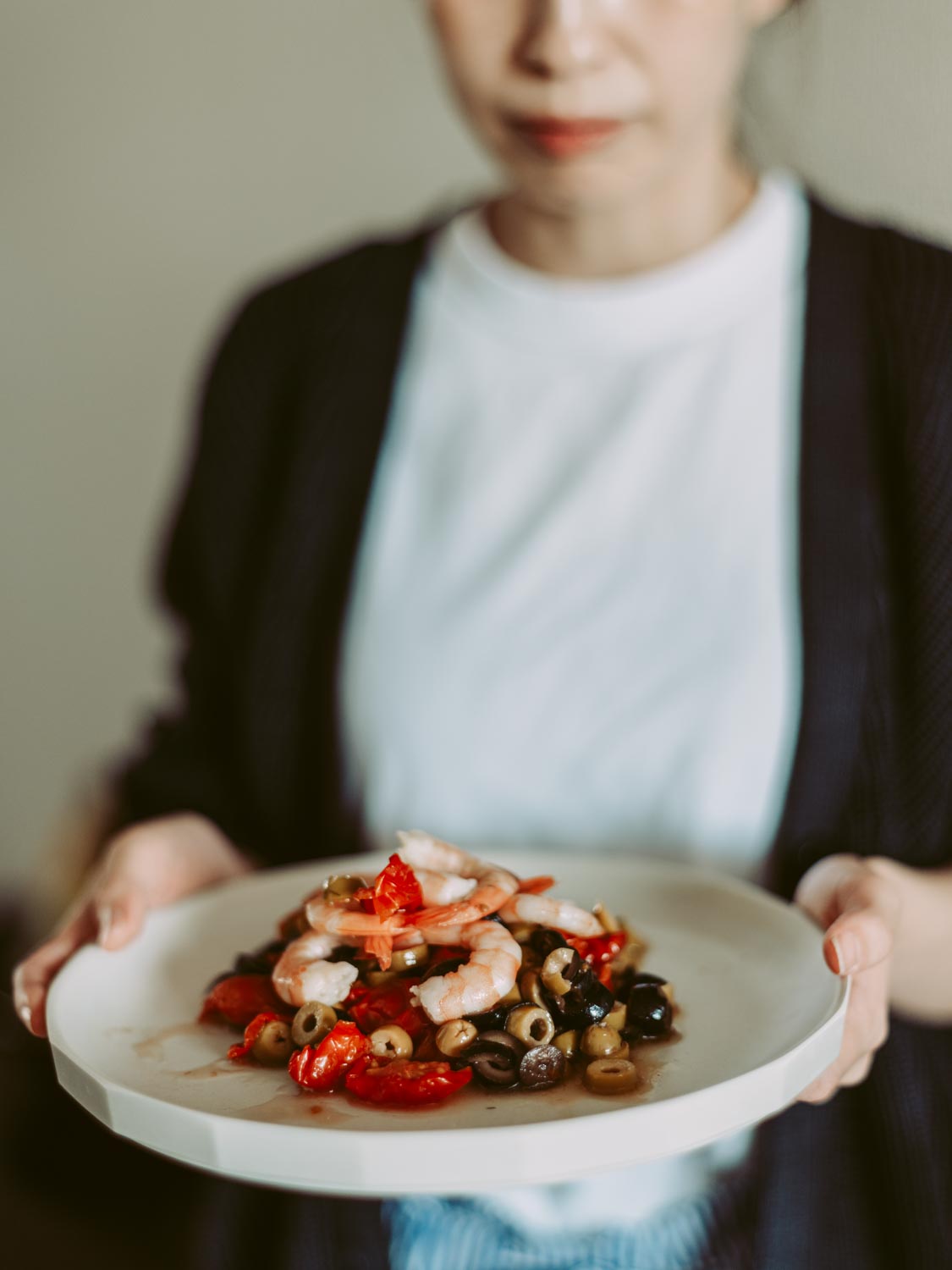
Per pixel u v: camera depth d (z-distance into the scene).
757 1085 0.55
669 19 0.70
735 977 0.66
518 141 0.74
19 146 1.58
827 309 0.81
